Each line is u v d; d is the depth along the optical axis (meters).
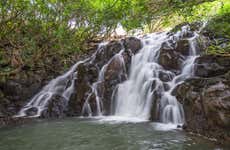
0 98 10.04
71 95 10.45
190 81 7.14
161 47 10.19
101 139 6.24
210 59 8.34
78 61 11.86
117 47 11.27
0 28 9.19
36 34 9.19
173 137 6.21
